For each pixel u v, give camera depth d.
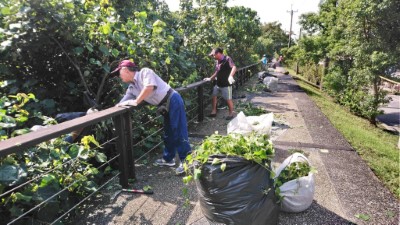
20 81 3.27
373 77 8.45
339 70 11.17
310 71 18.80
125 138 3.03
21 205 2.21
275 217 2.33
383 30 8.63
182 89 4.46
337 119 6.93
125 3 4.95
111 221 2.51
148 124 4.21
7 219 2.14
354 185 3.16
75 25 3.08
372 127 8.13
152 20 5.30
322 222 2.47
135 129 3.73
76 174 2.57
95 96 3.55
